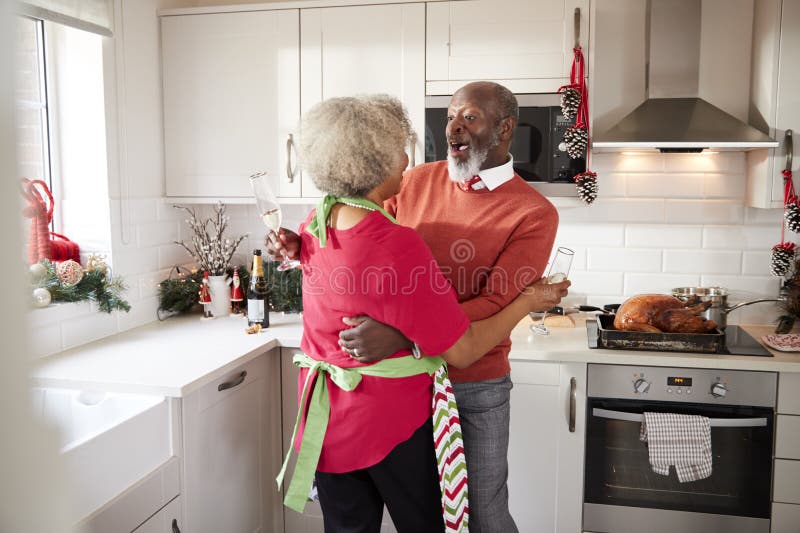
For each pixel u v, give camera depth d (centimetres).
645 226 286
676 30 254
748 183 272
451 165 172
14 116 17
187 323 278
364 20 267
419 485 148
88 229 258
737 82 254
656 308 238
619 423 233
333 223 137
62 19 220
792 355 228
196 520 205
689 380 226
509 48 257
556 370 232
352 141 131
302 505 148
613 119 263
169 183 288
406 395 143
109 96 253
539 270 168
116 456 171
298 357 157
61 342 231
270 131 279
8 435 18
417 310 135
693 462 222
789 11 233
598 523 237
